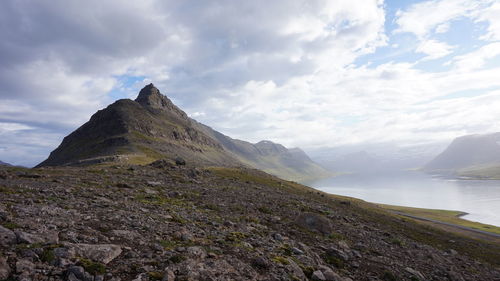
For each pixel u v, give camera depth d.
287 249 17.44
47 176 34.69
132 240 12.92
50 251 9.47
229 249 14.66
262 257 13.81
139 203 23.88
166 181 46.31
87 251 10.12
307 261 16.47
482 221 164.62
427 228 83.31
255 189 60.56
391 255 24.73
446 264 27.73
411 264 23.27
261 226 24.55
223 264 12.05
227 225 21.64
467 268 29.12
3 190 20.84
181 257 11.56
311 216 29.12
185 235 15.14
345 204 88.00
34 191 22.48
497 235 106.81
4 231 10.05
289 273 13.21
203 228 18.64
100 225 14.18
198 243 14.57
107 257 10.25
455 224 134.00
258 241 18.09
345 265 18.67
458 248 49.47
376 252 24.23
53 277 8.29
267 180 112.56
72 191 25.19
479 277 26.20
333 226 33.22
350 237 28.97
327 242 23.86
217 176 73.88
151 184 39.16
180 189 40.25
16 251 9.15
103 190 28.55
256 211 33.16
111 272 9.35
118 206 20.50
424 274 21.42
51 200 19.19
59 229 12.24
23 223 11.90
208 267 11.34
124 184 33.84
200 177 63.19
